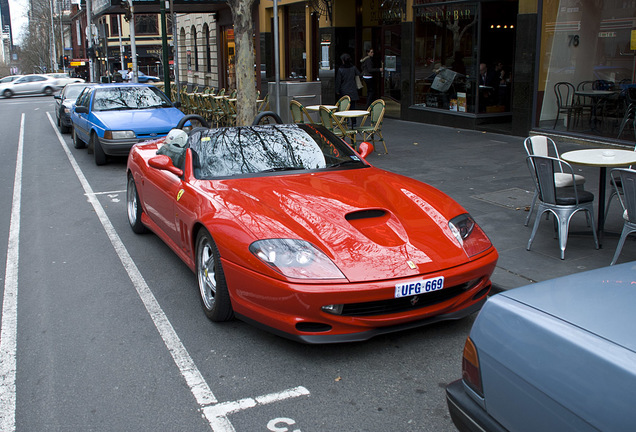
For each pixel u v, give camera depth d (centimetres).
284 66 2167
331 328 346
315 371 352
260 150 499
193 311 446
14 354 383
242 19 1060
